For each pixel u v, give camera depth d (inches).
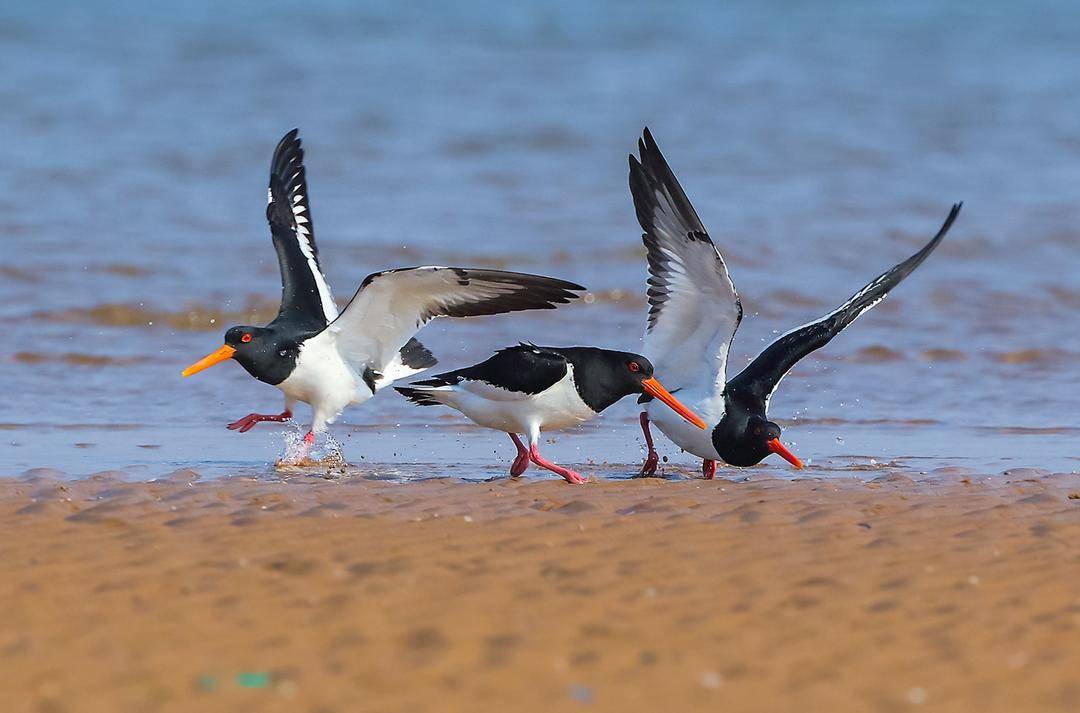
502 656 285.0
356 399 543.8
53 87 1656.0
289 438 553.3
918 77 1962.4
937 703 263.1
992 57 2171.5
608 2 2861.7
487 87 1782.7
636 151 1430.9
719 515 417.4
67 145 1357.0
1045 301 882.1
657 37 2331.4
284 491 450.0
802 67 2034.9
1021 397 660.1
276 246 588.1
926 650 292.0
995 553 371.9
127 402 637.9
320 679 270.5
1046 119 1651.1
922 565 358.9
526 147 1439.5
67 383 669.9
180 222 1080.8
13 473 490.3
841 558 366.0
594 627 304.8
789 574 349.4
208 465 518.3
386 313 529.3
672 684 270.8
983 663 284.4
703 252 483.5
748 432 494.0
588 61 2030.0
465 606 319.0
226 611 313.3
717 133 1539.1
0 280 885.8
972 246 1053.2
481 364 498.0
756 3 2920.8
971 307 864.3
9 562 352.5
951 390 673.6
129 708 254.7
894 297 888.9
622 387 495.8
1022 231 1101.7
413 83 1791.3
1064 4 2888.8
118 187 1198.3
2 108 1519.4
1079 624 309.6
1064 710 260.5
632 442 584.1
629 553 369.7
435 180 1284.4
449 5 2711.6
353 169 1321.4
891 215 1162.6
